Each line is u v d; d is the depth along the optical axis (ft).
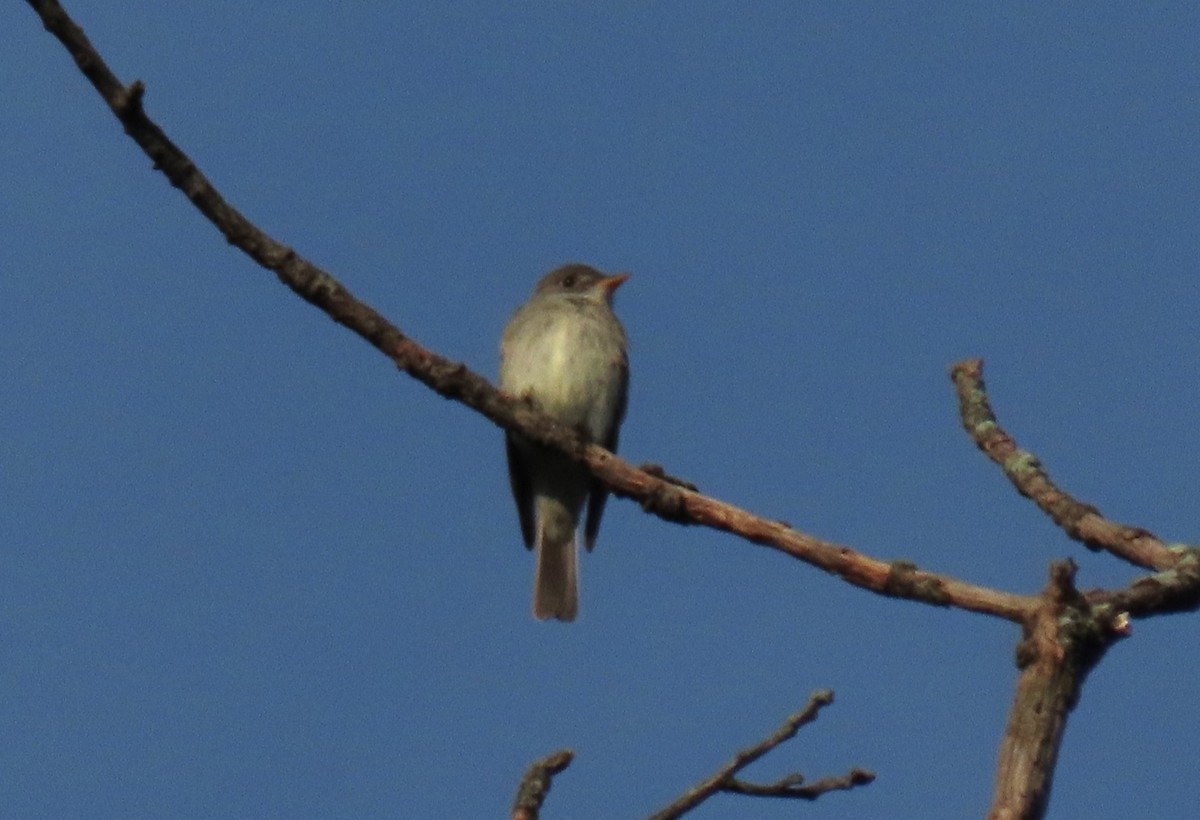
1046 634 21.31
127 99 28.25
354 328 31.48
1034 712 20.81
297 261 30.35
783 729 24.72
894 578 26.45
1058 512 29.35
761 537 29.73
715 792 24.48
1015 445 31.12
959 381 32.71
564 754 24.00
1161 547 27.91
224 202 29.73
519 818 23.24
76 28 27.66
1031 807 19.94
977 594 25.44
